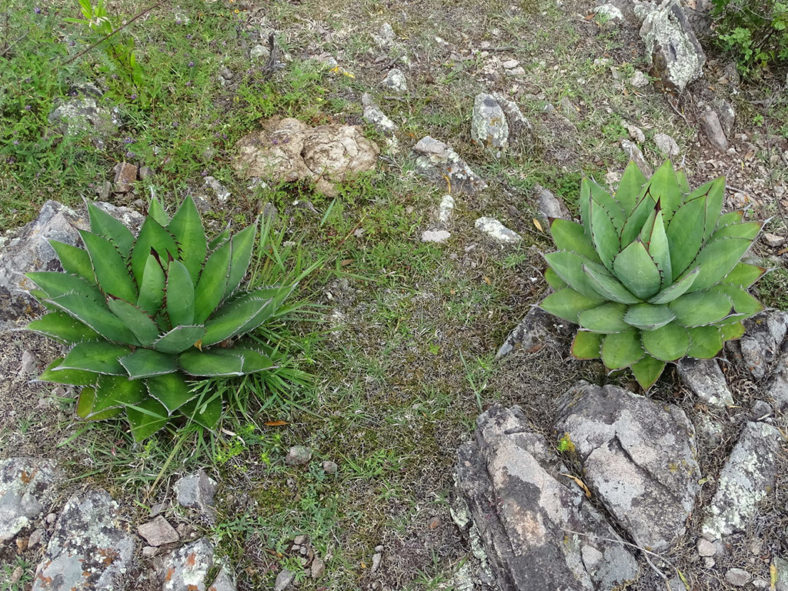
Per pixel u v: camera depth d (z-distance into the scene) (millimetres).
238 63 1782
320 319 1331
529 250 1490
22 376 1200
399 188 1564
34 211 1409
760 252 1576
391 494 1155
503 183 1612
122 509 1075
